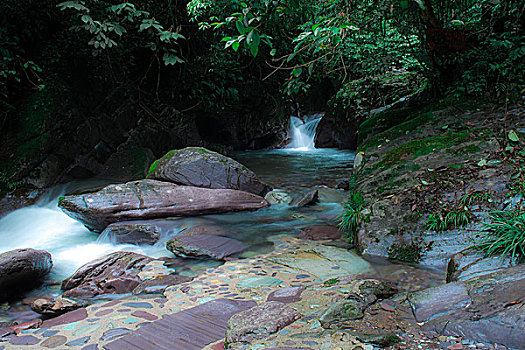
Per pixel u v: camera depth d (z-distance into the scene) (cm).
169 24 995
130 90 995
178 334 266
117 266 409
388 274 365
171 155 693
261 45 1165
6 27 740
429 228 411
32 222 648
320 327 255
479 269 303
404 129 665
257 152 1477
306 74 1418
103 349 252
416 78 1000
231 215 618
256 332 251
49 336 276
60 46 833
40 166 744
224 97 1309
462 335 222
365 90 1180
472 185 436
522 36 686
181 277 382
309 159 1239
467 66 751
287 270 391
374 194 497
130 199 582
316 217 605
